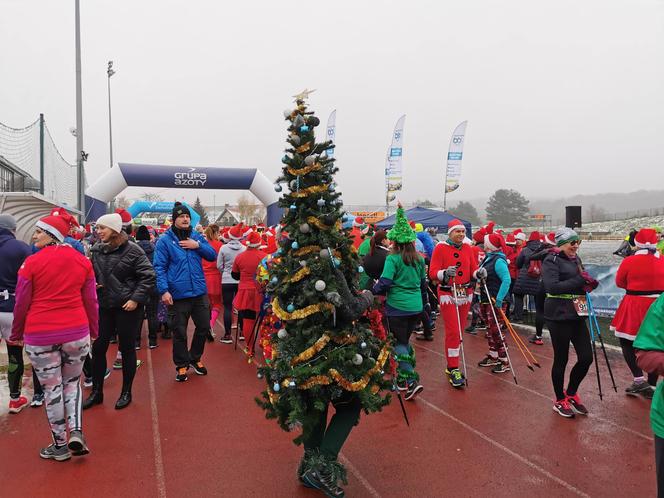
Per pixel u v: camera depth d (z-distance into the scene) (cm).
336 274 326
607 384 601
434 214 1430
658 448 249
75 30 1565
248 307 715
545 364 698
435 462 393
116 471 373
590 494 345
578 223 1234
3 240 480
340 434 329
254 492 345
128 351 508
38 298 374
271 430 452
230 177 1806
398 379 527
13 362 483
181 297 594
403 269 514
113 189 1695
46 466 380
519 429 459
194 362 627
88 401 506
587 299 531
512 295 1073
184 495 340
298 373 309
